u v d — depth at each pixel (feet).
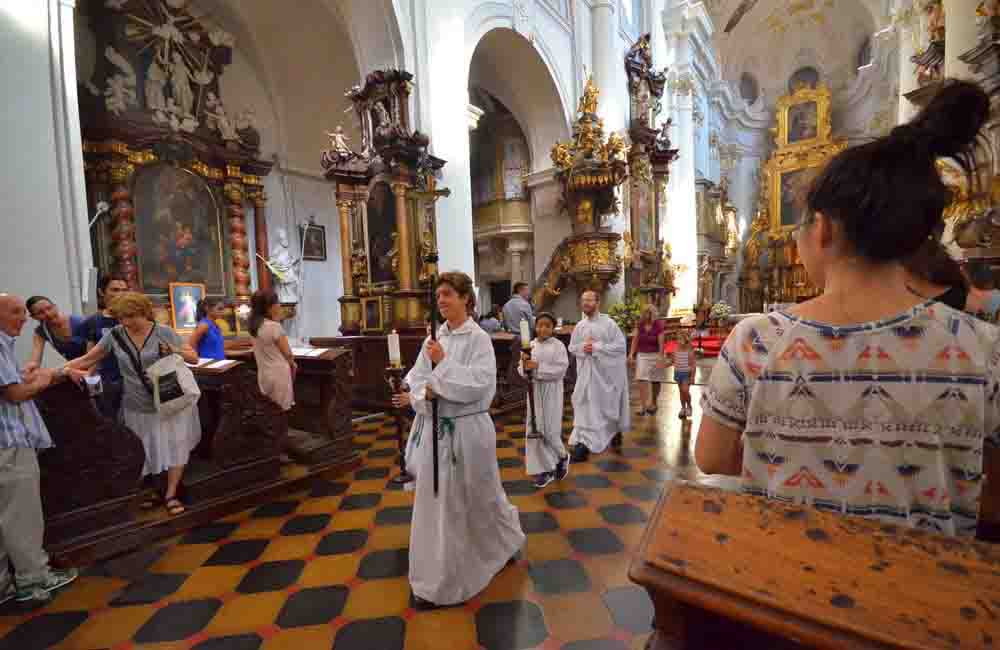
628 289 43.50
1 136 15.28
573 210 39.29
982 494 2.89
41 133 16.03
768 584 2.08
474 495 8.52
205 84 34.65
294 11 34.55
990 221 16.40
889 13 67.26
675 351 20.59
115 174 29.94
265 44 37.58
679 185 59.52
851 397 2.59
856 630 1.80
